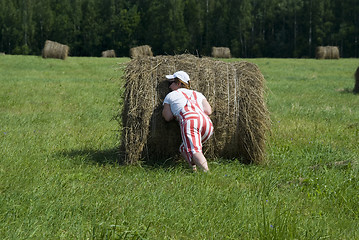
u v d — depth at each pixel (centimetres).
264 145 1294
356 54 15088
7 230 732
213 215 847
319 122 1944
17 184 972
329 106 2492
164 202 896
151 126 1244
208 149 1286
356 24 15162
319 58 7994
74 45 16962
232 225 798
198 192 963
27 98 2594
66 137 1571
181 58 1316
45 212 820
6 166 1125
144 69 1268
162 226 792
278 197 957
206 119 1179
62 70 5031
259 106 1283
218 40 16450
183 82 1229
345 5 15388
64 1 17488
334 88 3569
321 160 1288
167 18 16288
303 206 912
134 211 847
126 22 16888
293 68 5766
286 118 2030
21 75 4328
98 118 2003
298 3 15888
